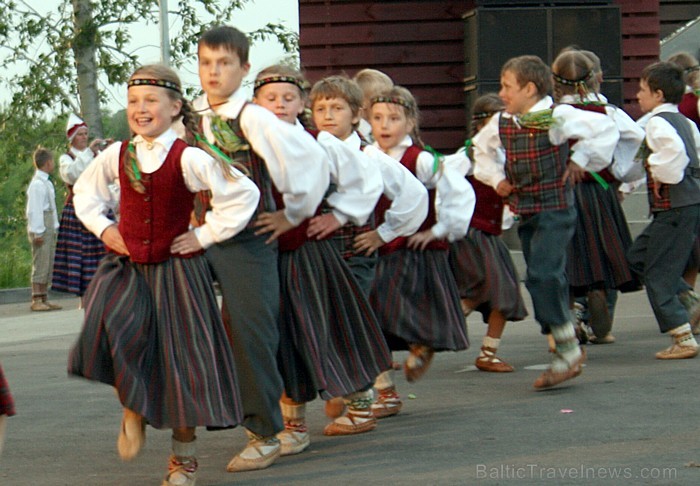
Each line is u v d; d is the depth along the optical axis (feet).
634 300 44.50
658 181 29.68
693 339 29.81
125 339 17.51
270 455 19.76
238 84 19.52
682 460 18.85
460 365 30.45
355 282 21.25
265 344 19.27
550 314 25.17
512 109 25.68
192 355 17.94
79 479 19.45
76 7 83.92
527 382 27.30
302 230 20.63
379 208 24.38
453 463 19.33
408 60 56.65
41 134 90.79
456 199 24.61
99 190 18.61
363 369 21.24
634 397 24.56
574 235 30.55
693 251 31.63
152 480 19.27
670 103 30.07
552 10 53.26
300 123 21.53
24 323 48.47
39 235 54.44
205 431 23.38
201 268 18.39
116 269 18.11
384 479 18.45
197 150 18.10
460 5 56.59
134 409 17.34
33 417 24.99
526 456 19.57
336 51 56.80
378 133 24.62
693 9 70.23
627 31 56.70
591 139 25.57
